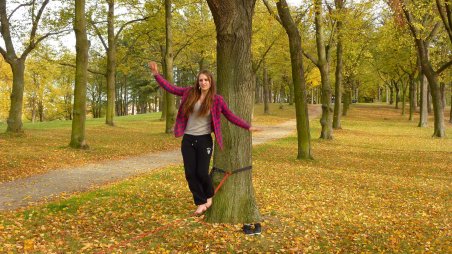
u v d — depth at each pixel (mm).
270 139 27078
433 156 19828
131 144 21500
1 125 34719
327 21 23828
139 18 28828
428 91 58094
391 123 43031
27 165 13641
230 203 6992
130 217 7746
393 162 17844
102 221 7504
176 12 27062
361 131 33594
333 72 41469
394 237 7203
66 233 6715
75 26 17609
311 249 6387
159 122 38438
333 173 14398
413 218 8766
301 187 11742
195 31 30266
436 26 28359
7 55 21203
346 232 7469
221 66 6812
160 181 11766
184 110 5734
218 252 6008
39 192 10352
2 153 15211
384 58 42875
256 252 6082
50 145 18609
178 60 40312
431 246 6785
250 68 6887
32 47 21562
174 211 8289
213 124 5758
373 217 8727
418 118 50125
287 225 7363
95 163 15414
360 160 18203
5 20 20969
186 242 6312
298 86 17266
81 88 17969
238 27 6684
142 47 33344
